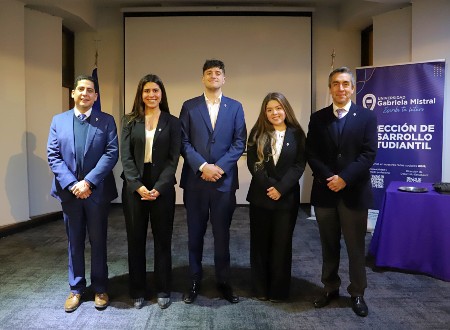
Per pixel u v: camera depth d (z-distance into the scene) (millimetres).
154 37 6383
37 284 3076
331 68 6375
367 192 2549
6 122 4773
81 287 2707
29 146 5281
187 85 6434
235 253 3969
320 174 2566
